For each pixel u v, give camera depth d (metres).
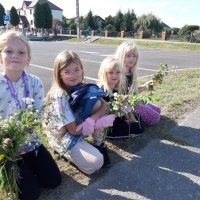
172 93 5.69
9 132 2.17
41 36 36.31
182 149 3.47
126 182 2.77
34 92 2.78
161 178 2.86
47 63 10.34
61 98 2.80
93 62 11.05
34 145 2.54
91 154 2.76
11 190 2.37
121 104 2.92
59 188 2.63
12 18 52.72
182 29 36.69
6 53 2.51
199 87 6.25
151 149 3.43
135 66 3.89
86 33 39.25
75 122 2.86
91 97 2.84
